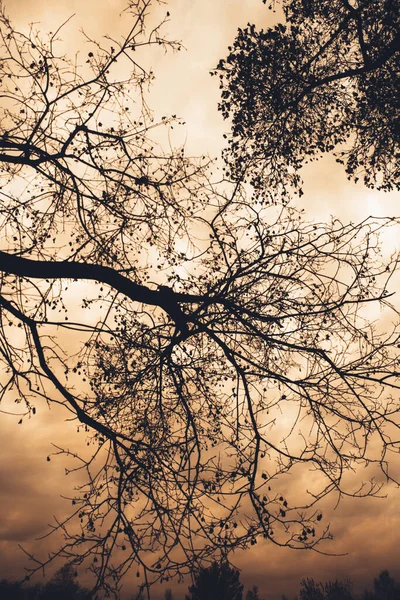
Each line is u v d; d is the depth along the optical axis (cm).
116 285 555
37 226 615
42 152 569
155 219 602
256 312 522
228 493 441
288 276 508
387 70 931
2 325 536
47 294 568
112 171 595
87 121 580
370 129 966
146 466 469
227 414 534
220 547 417
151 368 526
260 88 905
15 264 536
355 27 895
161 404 531
